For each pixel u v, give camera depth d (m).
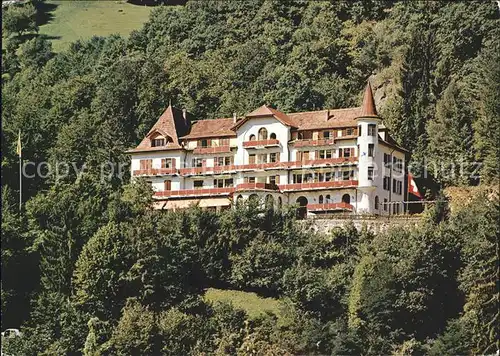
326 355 144.38
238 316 150.12
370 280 151.38
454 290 152.50
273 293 157.00
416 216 168.62
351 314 149.12
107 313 154.38
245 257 159.88
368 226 168.38
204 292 159.38
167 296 156.00
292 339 145.62
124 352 146.38
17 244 167.00
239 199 173.12
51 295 157.50
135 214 172.88
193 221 165.62
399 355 144.00
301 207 179.25
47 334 152.88
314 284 151.62
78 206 170.88
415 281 150.75
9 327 158.50
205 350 145.75
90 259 157.38
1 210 172.25
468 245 156.00
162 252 160.38
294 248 161.75
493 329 145.12
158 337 147.38
